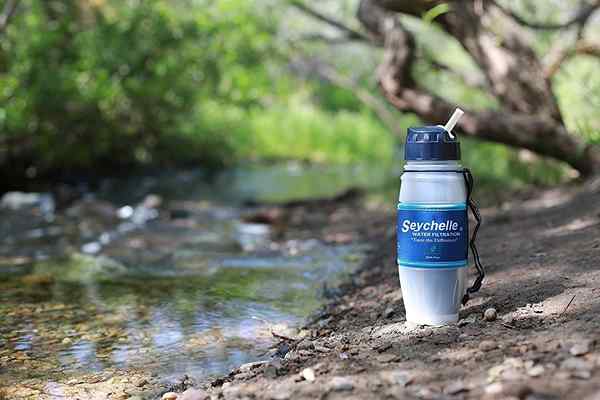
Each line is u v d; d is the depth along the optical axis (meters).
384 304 1.69
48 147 4.75
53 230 3.06
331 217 3.21
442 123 2.98
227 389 1.30
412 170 1.42
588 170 2.85
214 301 1.91
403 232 1.43
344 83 5.65
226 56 4.87
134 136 5.45
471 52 3.12
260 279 2.11
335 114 8.83
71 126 4.77
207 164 6.30
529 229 2.06
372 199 3.73
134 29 4.59
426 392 1.19
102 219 3.40
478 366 1.25
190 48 4.83
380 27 3.23
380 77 3.09
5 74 4.38
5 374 1.50
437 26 3.32
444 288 1.42
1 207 3.77
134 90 4.72
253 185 5.08
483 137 2.95
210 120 6.48
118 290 2.02
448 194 1.41
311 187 4.89
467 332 1.38
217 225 3.19
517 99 3.03
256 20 5.03
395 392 1.20
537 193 2.91
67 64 4.53
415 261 1.42
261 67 5.30
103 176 5.40
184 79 4.99
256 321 1.76
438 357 1.30
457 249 1.41
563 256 1.69
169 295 1.97
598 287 1.47
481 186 3.54
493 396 1.15
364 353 1.36
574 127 3.29
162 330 1.71
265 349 1.59
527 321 1.39
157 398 1.39
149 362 1.54
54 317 1.80
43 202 3.97
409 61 3.02
